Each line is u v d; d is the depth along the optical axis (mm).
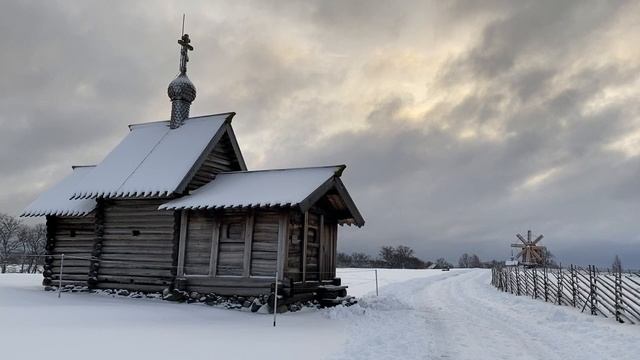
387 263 111750
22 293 19391
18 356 8758
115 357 9023
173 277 18797
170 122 23578
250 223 17859
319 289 19094
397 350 10914
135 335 11258
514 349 11742
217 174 21562
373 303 19875
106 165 22219
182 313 15562
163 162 20859
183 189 19328
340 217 21156
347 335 12539
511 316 18188
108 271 20547
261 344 10914
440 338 12859
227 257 18172
